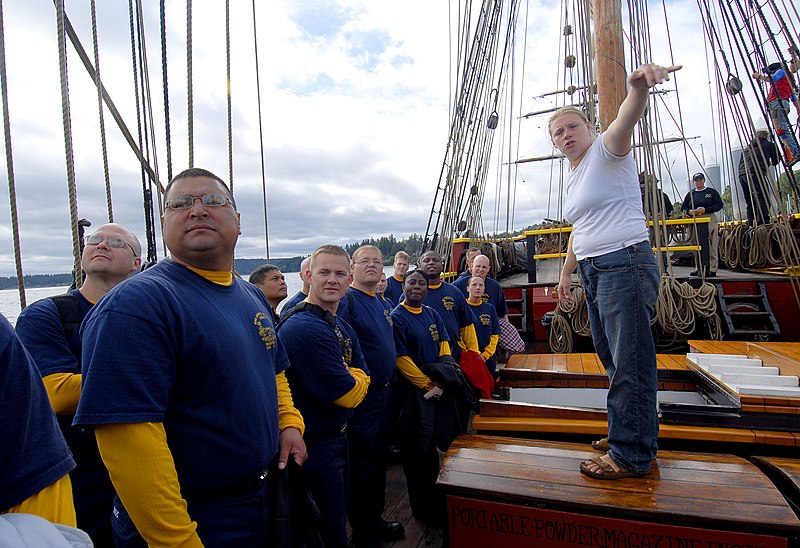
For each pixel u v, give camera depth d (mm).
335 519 2275
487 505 2133
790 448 2447
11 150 2451
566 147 2156
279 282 3910
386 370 2832
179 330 1389
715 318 4742
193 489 1425
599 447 2453
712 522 1822
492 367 4219
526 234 5762
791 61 5859
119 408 1233
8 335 968
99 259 2129
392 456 3910
